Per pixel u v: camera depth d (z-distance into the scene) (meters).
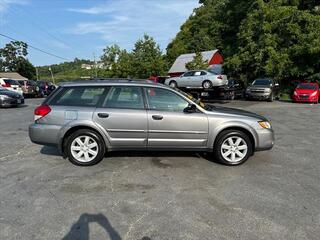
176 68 45.09
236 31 34.81
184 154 6.75
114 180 5.20
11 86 27.05
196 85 20.55
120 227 3.66
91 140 5.98
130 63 43.19
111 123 5.91
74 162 5.98
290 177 5.41
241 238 3.43
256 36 28.73
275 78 26.88
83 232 3.55
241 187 4.91
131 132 5.94
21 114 14.77
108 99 6.03
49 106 6.02
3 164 6.09
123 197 4.50
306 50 25.53
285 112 15.95
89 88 6.11
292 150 7.38
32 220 3.82
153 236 3.46
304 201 4.39
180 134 5.98
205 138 6.01
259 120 6.09
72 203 4.30
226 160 6.04
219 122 5.97
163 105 6.03
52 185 4.97
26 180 5.20
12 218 3.87
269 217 3.90
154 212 4.04
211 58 43.06
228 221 3.80
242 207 4.18
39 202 4.33
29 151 7.11
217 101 20.59
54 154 6.82
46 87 32.75
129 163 6.11
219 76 19.89
